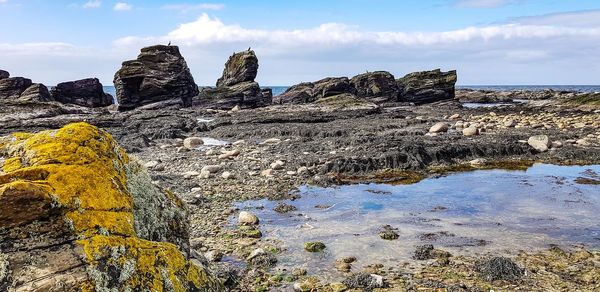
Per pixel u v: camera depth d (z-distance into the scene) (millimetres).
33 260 4441
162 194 6562
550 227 11922
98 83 70062
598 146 23516
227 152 22562
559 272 8797
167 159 22344
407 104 66438
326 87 69938
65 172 5117
